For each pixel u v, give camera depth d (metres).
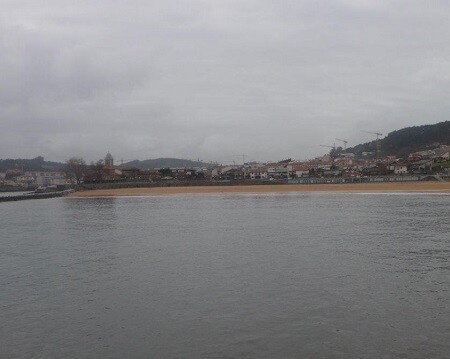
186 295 23.42
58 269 30.98
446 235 42.31
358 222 54.34
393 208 73.88
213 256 33.91
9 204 118.75
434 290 23.33
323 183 171.75
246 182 186.62
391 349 16.17
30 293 24.77
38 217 75.19
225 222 58.38
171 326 19.05
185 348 16.78
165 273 28.59
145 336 18.06
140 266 31.06
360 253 33.69
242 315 20.09
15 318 20.64
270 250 35.72
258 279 26.27
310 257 32.44
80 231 52.97
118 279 27.38
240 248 37.16
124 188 180.12
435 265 29.22
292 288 24.17
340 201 94.81
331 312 20.17
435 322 18.67
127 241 43.41
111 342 17.58
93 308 21.80
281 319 19.45
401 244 37.56
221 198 120.62
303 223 54.56
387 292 23.09
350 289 23.77
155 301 22.58
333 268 28.72
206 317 19.98
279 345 16.77
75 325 19.55
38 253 37.94
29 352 16.89
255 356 15.91
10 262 34.06
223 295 23.22
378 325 18.48
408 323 18.64
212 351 16.44
